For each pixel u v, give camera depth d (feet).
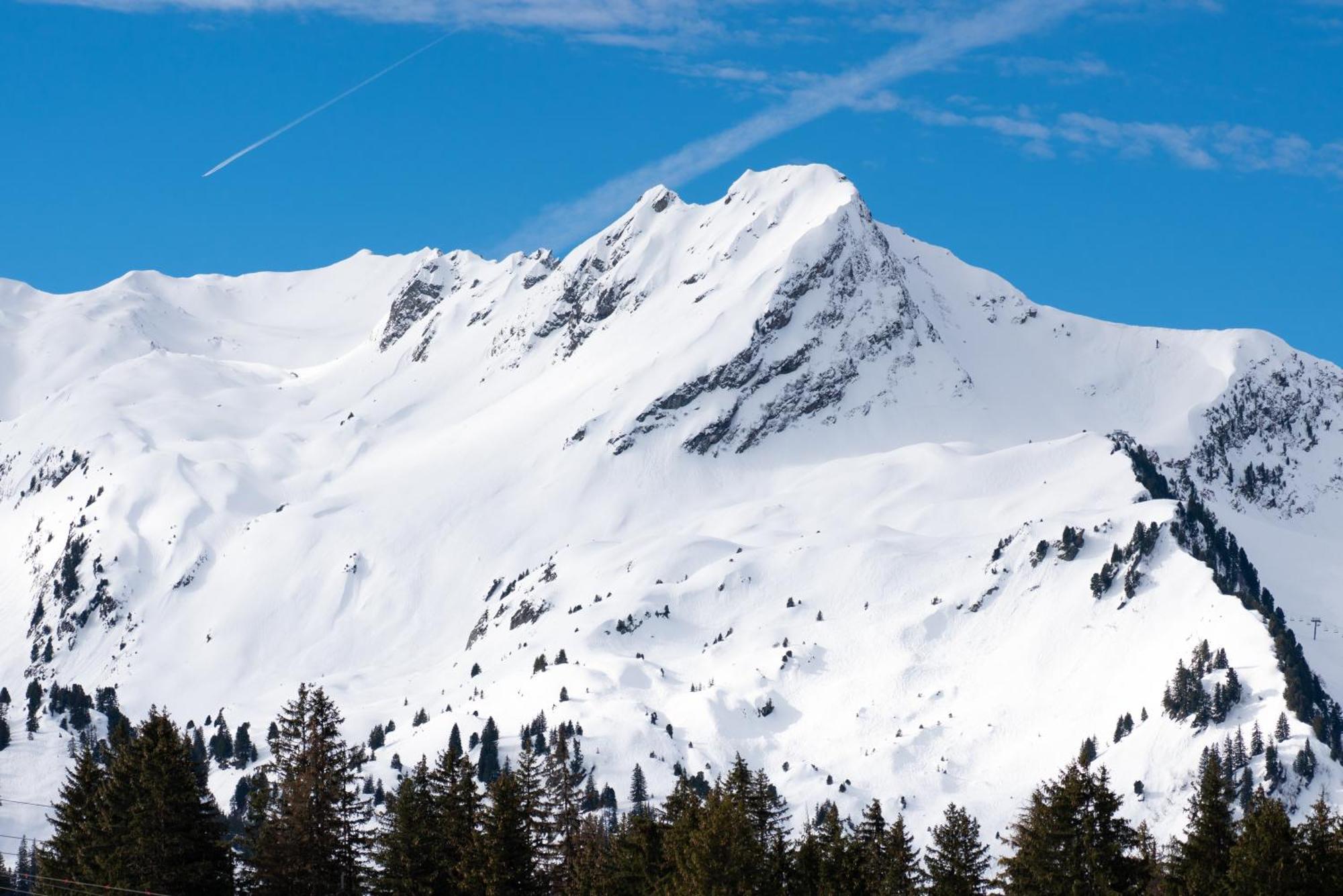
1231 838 427.74
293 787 469.57
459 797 486.79
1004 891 428.56
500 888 461.37
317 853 466.29
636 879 493.77
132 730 496.64
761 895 464.24
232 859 469.57
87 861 458.50
